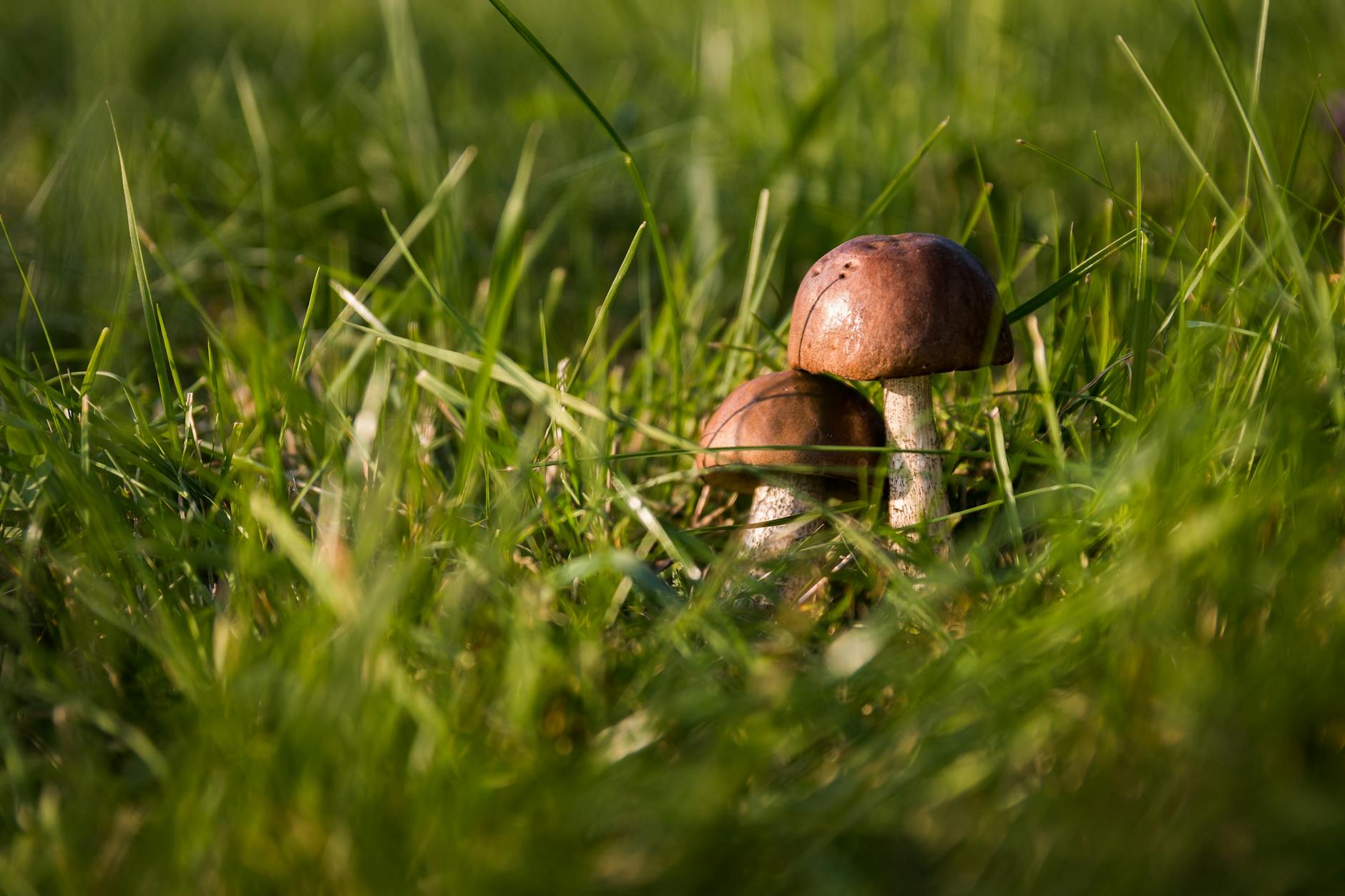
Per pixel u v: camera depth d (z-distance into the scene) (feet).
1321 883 1.38
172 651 1.53
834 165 2.48
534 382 1.70
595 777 1.47
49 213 2.35
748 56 2.99
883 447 1.76
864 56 2.49
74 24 3.81
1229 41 2.24
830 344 1.70
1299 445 1.57
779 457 1.77
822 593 1.72
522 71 3.71
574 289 2.46
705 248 2.36
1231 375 1.72
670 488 1.94
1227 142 2.32
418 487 1.73
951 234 2.43
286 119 2.92
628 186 2.74
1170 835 1.40
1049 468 1.75
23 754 1.55
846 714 1.52
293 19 4.32
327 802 1.44
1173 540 1.54
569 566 1.61
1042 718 1.49
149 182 2.41
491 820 1.43
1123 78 2.82
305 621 1.53
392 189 2.61
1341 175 2.13
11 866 1.43
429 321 2.16
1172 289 2.07
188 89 3.47
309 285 2.38
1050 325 1.89
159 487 1.73
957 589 1.63
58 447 1.63
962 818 1.44
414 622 1.61
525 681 1.51
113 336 1.85
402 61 2.43
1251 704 1.45
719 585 1.62
